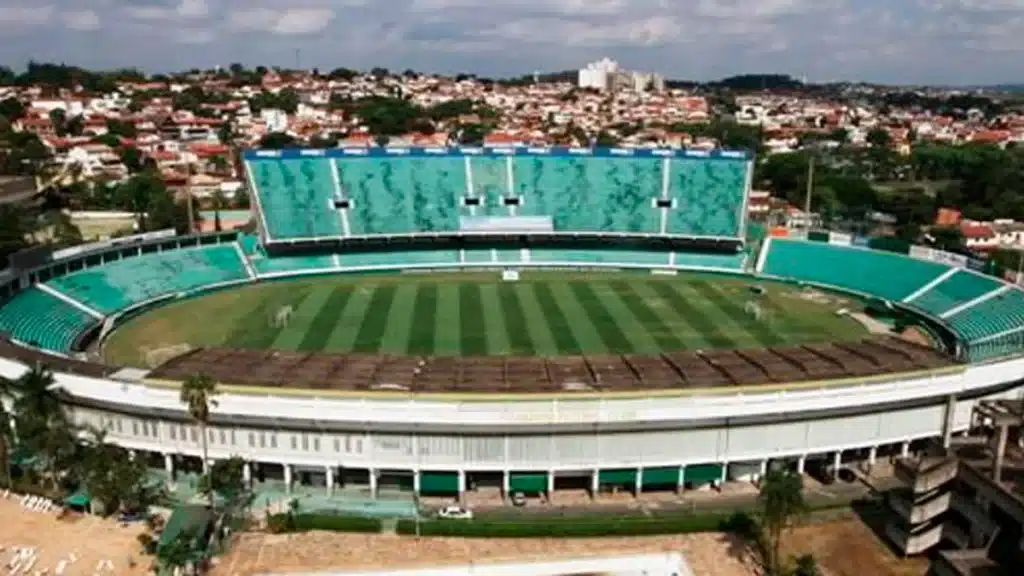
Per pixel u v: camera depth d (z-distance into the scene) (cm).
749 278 13912
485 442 6719
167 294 12212
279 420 6712
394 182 15200
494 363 7588
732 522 6300
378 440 6744
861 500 6788
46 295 10881
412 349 10006
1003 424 5744
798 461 7156
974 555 5456
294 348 10038
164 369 7312
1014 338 9794
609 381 7088
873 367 7481
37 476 6938
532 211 14962
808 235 14488
